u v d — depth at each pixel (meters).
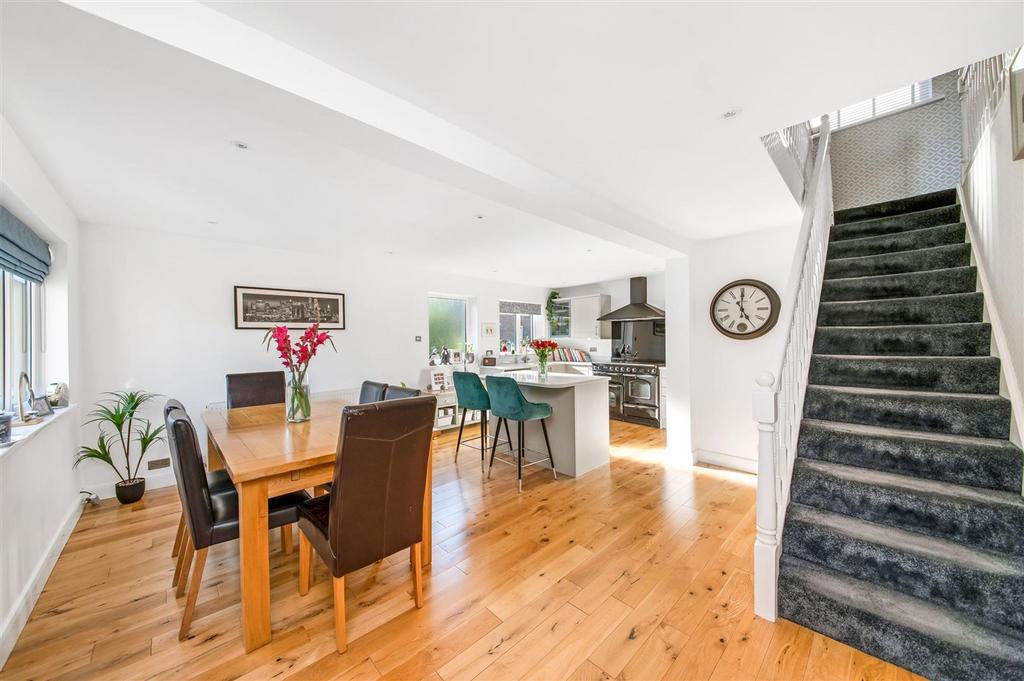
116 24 1.04
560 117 1.79
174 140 1.98
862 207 3.71
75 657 1.67
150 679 1.56
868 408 2.31
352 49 1.35
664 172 2.38
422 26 1.24
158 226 3.46
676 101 1.67
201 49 1.16
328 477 1.97
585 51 1.36
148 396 3.48
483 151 2.00
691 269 4.09
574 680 1.54
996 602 1.52
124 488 3.23
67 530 2.73
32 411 2.35
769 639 1.73
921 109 4.14
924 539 1.78
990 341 2.27
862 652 1.64
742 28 1.26
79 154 2.12
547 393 4.08
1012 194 2.04
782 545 1.99
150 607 1.99
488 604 1.99
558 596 2.05
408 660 1.65
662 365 6.13
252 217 3.23
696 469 4.01
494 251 4.57
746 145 2.05
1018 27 1.25
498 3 1.15
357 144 1.70
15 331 2.50
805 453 2.31
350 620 1.88
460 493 3.44
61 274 2.88
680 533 2.70
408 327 5.48
